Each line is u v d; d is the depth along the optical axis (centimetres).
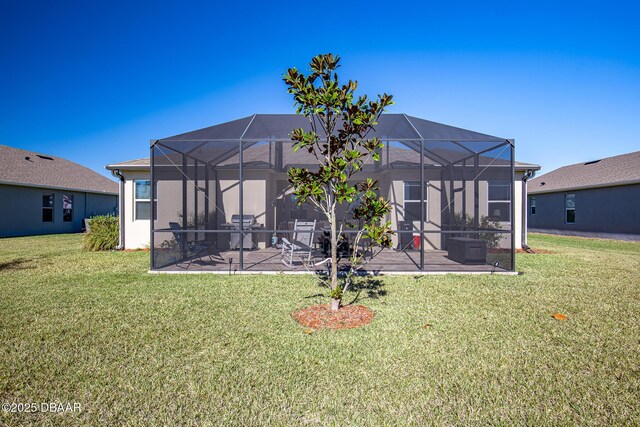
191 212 928
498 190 816
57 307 463
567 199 1769
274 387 262
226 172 1133
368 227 404
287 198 1284
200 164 995
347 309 450
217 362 302
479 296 521
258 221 1120
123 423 220
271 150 1097
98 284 601
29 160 1927
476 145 787
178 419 223
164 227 900
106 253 1032
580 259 911
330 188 432
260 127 902
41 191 1755
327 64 394
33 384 266
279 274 689
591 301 496
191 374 281
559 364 301
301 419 223
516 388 262
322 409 234
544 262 856
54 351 323
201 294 531
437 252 1045
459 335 364
